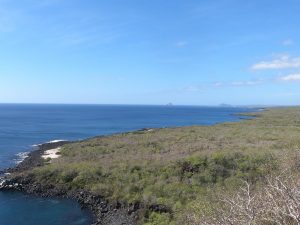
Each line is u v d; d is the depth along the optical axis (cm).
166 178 2989
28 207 2786
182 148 4294
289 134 5294
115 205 2648
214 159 3147
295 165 1316
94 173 3316
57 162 4231
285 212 689
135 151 4453
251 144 4166
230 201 902
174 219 2148
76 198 2972
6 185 3347
